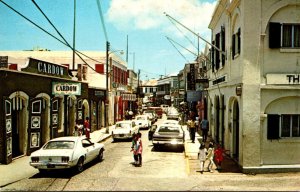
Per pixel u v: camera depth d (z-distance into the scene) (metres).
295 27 15.44
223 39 21.31
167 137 21.88
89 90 32.94
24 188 12.36
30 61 20.05
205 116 32.81
